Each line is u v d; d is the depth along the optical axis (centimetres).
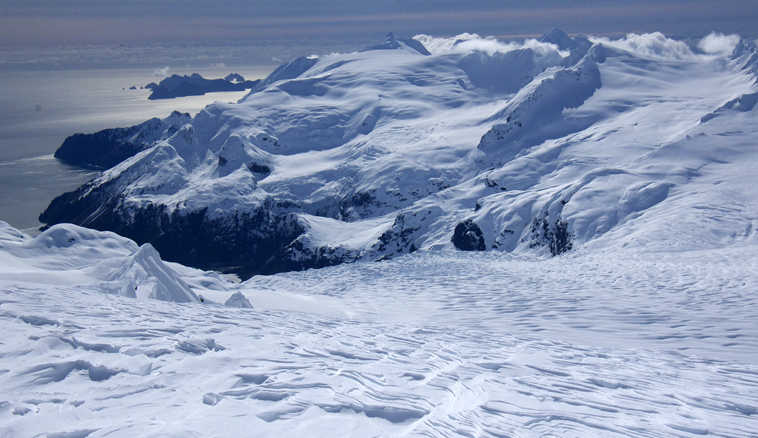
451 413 521
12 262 2880
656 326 1484
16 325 766
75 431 412
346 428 455
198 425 436
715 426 570
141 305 1135
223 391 522
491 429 489
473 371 713
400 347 859
